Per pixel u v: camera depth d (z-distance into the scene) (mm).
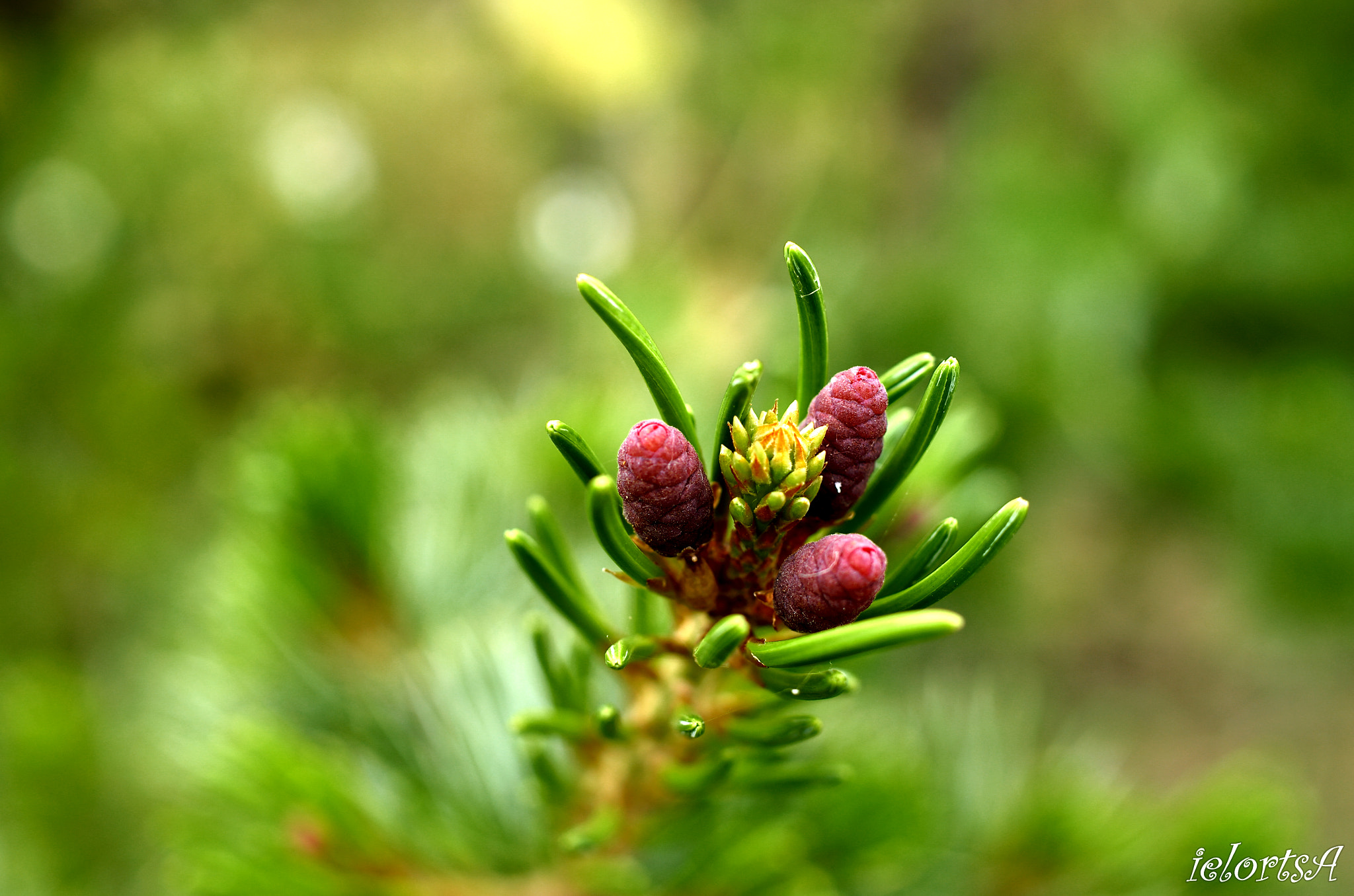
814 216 787
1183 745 689
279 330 1008
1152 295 579
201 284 1010
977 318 541
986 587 454
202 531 588
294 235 1091
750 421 144
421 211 1240
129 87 1119
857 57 850
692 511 140
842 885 188
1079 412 515
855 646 132
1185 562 666
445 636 203
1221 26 673
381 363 1050
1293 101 627
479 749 185
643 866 178
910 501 171
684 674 159
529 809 182
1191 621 671
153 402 700
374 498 211
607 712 148
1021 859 205
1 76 1007
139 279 965
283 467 204
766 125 979
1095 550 618
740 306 744
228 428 820
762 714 160
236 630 211
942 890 201
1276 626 530
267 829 176
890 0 803
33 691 307
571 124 1267
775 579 145
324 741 196
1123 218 605
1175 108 631
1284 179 616
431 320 1092
